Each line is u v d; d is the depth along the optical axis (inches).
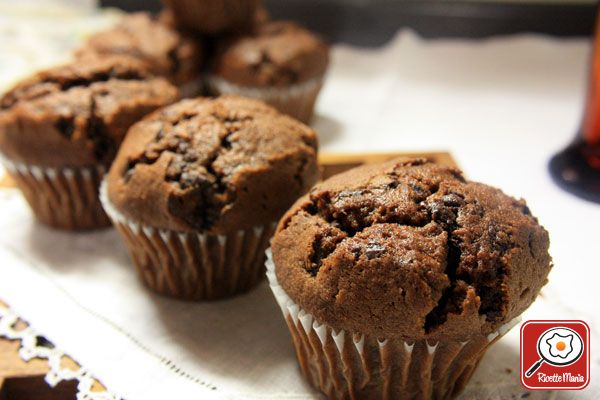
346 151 16.3
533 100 18.2
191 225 11.0
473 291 9.1
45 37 19.4
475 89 18.7
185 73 16.7
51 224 13.4
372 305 9.2
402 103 18.3
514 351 10.7
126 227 11.4
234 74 16.6
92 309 11.5
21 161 12.7
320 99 18.6
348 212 9.8
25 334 10.9
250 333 11.2
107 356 10.6
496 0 19.4
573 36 19.2
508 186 14.8
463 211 9.6
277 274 10.2
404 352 9.5
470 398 10.2
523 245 9.6
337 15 20.0
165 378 10.4
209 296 11.8
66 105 12.7
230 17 16.8
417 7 19.7
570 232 13.3
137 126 11.9
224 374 10.5
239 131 11.4
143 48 16.4
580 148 15.1
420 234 9.4
